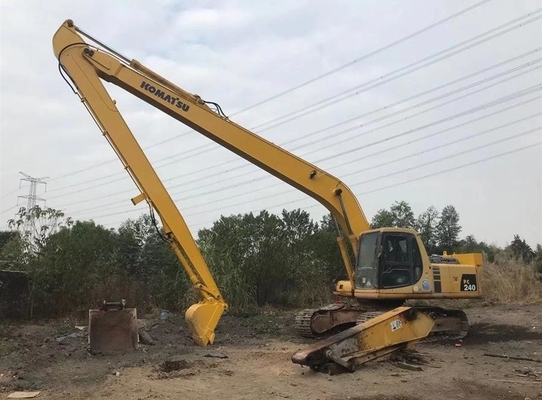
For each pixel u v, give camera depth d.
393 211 35.31
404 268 13.80
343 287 14.78
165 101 13.56
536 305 21.16
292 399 8.19
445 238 44.94
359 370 10.08
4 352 11.88
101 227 24.36
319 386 8.92
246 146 14.05
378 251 13.59
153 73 13.62
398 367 10.35
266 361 11.13
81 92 12.95
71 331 15.27
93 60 13.14
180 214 13.13
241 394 8.48
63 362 10.88
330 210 14.73
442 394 8.44
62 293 19.55
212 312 13.16
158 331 14.76
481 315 18.89
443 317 14.29
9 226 19.92
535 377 9.62
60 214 20.25
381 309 14.31
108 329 12.02
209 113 13.85
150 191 12.94
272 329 16.16
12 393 8.70
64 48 13.00
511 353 12.27
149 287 22.84
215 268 21.61
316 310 14.74
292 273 24.98
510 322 17.19
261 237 24.53
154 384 9.11
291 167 14.34
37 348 12.19
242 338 14.58
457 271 14.63
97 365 10.63
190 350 12.35
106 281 21.47
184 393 8.54
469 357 11.69
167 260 24.16
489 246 38.25
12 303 18.55
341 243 14.88
